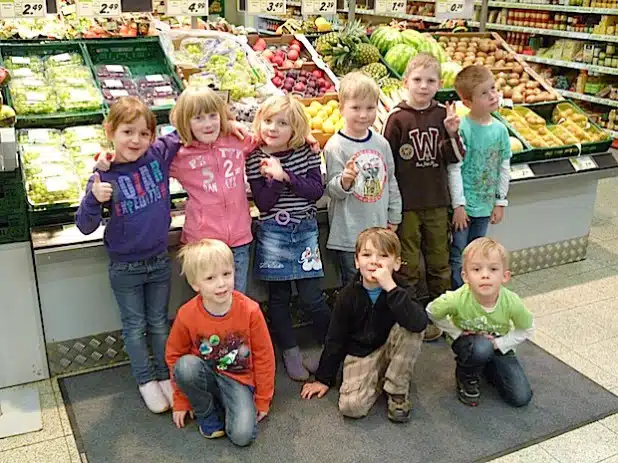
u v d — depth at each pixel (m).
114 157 2.33
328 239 2.89
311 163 2.70
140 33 3.63
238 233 2.59
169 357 2.37
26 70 3.21
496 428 2.45
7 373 2.64
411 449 2.33
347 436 2.39
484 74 3.00
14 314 2.57
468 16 4.13
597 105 6.77
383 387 2.54
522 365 2.86
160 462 2.25
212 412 2.36
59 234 2.54
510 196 3.53
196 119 2.44
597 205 4.92
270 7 3.41
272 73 3.58
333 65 3.97
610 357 2.95
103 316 2.73
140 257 2.43
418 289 3.40
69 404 2.55
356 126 2.78
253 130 2.76
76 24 3.86
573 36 6.38
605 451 2.35
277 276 2.69
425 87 2.89
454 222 3.12
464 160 3.10
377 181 2.81
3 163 2.27
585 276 3.73
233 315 2.31
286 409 2.54
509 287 3.58
